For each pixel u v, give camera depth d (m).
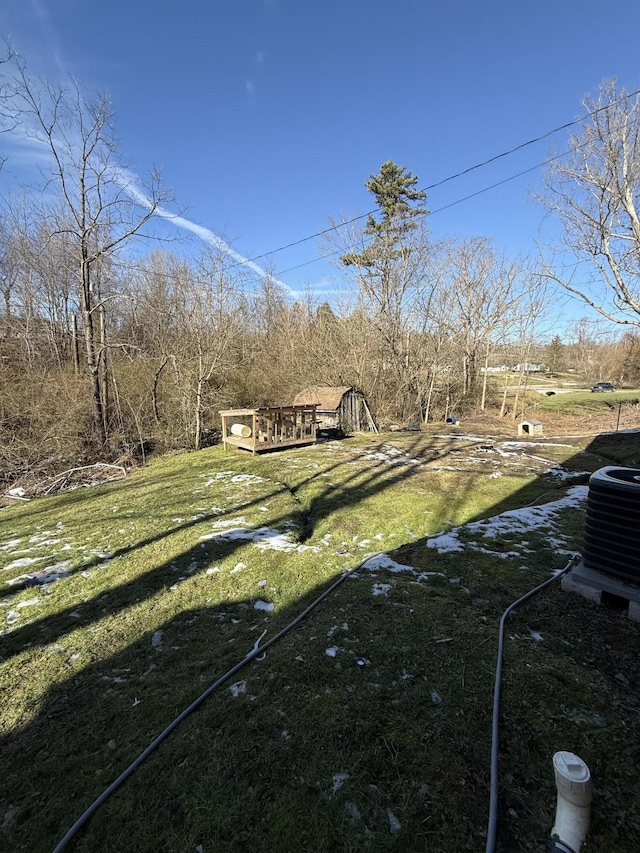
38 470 8.88
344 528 4.75
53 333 14.89
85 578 3.68
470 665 2.19
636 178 9.65
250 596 3.21
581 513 4.86
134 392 12.13
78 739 1.90
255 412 9.59
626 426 14.79
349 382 17.64
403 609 2.80
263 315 23.66
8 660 2.56
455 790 1.51
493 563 3.50
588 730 1.74
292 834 1.39
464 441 11.78
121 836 1.43
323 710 1.93
